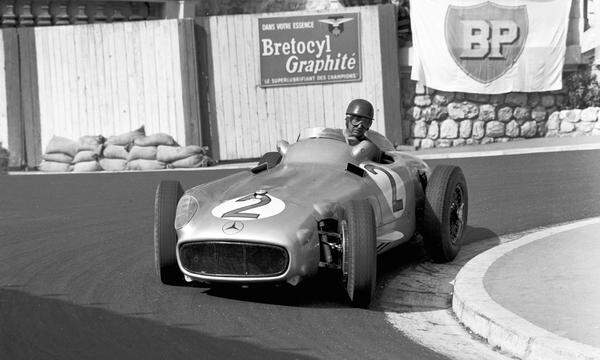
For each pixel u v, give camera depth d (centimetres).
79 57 3278
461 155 2852
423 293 1310
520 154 2736
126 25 3234
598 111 3212
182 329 1069
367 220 1170
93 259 1495
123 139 3127
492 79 3238
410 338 1067
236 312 1149
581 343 962
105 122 3278
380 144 1545
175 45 3195
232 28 3203
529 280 1253
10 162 3322
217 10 3984
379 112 3209
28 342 1010
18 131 3328
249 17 3197
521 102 3297
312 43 3200
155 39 3212
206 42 3212
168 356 964
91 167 3098
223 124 3222
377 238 1296
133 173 2841
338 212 1227
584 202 1967
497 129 3297
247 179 1366
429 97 3288
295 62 3212
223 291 1257
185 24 3184
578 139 3055
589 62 3300
